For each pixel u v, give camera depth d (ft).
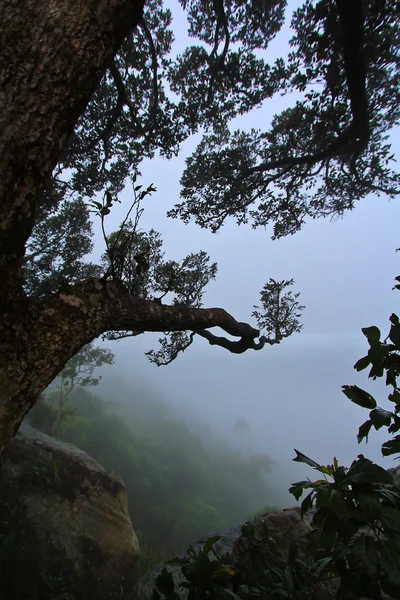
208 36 30.94
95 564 24.02
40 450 27.63
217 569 4.07
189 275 18.94
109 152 29.63
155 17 27.84
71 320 4.68
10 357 3.76
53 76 4.12
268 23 29.04
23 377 3.85
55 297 4.84
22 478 24.88
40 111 3.98
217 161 30.96
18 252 3.92
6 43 4.02
